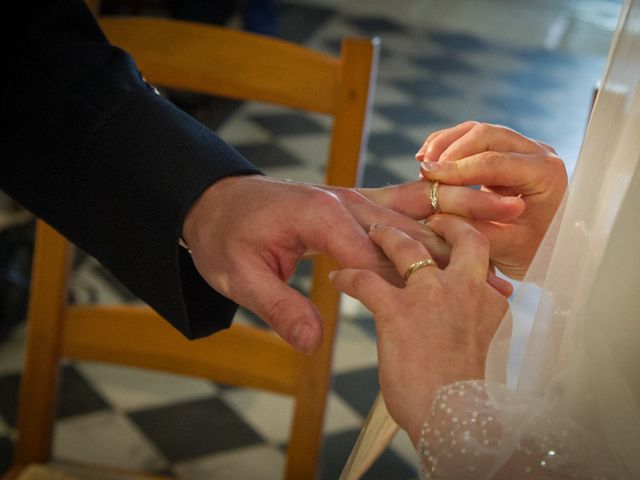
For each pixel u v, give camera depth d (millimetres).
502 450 600
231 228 756
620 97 616
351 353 2352
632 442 614
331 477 1945
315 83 1139
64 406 2076
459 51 4527
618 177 622
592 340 624
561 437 604
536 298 656
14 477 1251
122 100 821
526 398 615
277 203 750
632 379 638
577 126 3818
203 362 1244
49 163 823
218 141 810
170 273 792
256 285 739
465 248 721
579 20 5102
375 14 4902
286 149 3320
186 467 1945
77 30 882
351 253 732
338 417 2127
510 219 817
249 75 1162
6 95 836
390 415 661
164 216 781
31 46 843
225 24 3809
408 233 772
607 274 628
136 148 800
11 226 2352
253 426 2078
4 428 1967
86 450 1957
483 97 4000
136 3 3518
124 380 2178
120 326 1245
